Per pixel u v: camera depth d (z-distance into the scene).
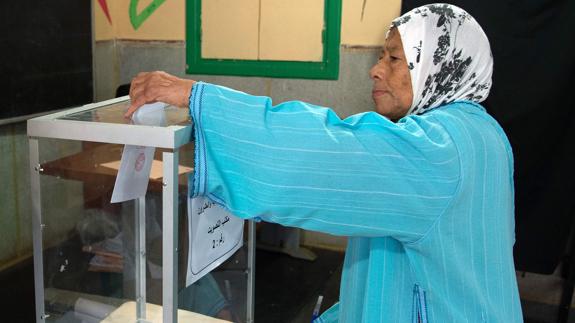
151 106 0.94
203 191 0.84
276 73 3.17
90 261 0.97
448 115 0.90
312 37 3.08
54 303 0.93
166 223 0.80
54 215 0.89
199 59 3.27
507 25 2.53
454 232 0.85
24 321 2.17
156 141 0.77
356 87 3.07
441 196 0.83
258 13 3.12
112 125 0.78
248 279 1.15
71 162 0.87
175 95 0.85
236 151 0.82
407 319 0.90
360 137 0.82
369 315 0.92
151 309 0.96
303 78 3.14
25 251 2.78
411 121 0.87
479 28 0.98
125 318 0.98
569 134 2.55
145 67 3.36
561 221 2.63
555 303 2.85
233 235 1.03
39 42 2.60
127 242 0.96
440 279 0.87
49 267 0.90
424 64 0.95
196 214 0.88
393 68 0.97
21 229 2.74
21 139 2.68
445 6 0.97
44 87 2.66
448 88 0.96
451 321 0.88
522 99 2.58
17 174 2.68
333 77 3.09
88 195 0.90
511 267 0.93
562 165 2.58
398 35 0.97
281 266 3.03
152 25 3.30
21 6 2.46
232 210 0.85
